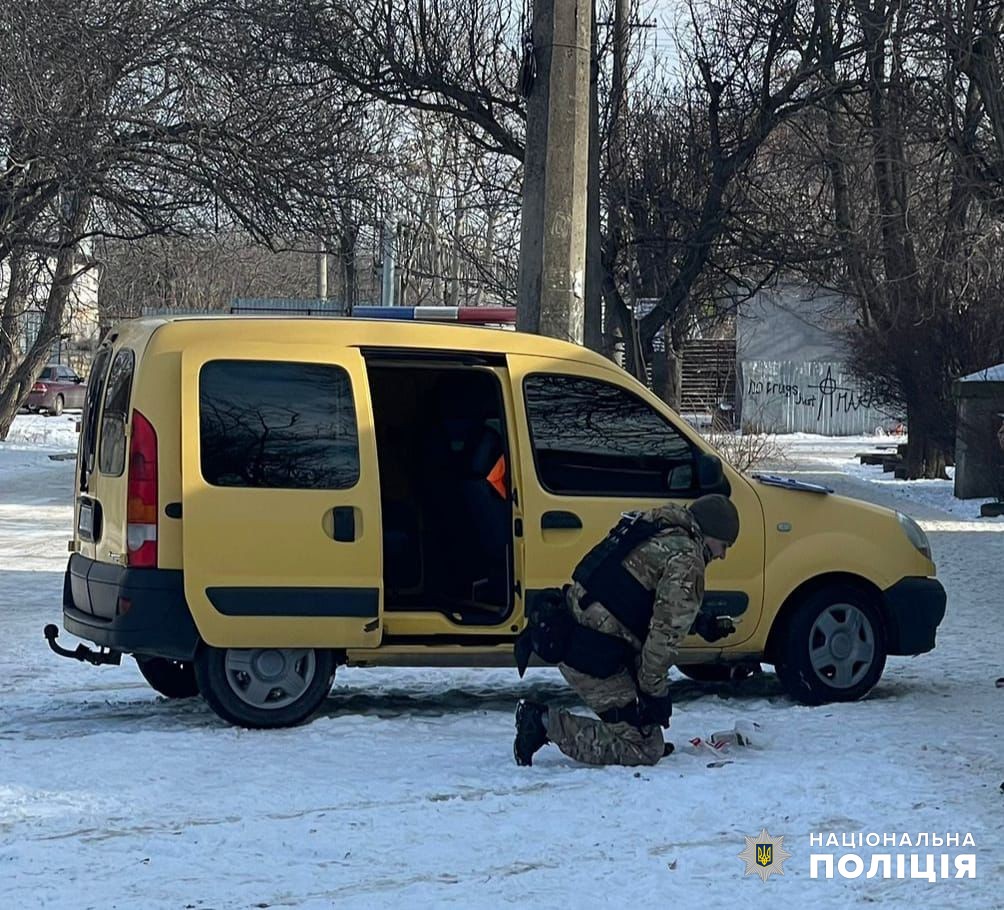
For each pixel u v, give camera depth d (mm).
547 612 6961
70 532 19031
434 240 38875
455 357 8219
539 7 12602
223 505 7680
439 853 5621
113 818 6078
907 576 8812
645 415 8477
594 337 17922
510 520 8211
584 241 12617
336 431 7914
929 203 27281
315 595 7766
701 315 38094
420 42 24609
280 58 25203
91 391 8750
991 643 11320
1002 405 25375
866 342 29625
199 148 25297
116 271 51625
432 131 36188
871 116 25250
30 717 8328
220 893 5160
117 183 25875
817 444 47469
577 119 12523
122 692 9219
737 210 26438
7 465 31250
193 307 54531
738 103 25688
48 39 24078
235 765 6965
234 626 7664
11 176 26234
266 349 7902
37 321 46438
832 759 7082
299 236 27344
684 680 9773
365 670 10055
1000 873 5422
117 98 25375
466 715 8258
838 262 28141
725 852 5648
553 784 6625
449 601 8641
